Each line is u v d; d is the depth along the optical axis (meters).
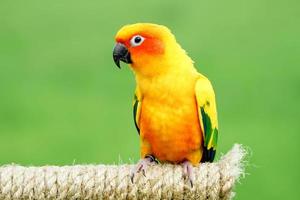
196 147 3.34
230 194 3.29
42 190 3.26
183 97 3.33
